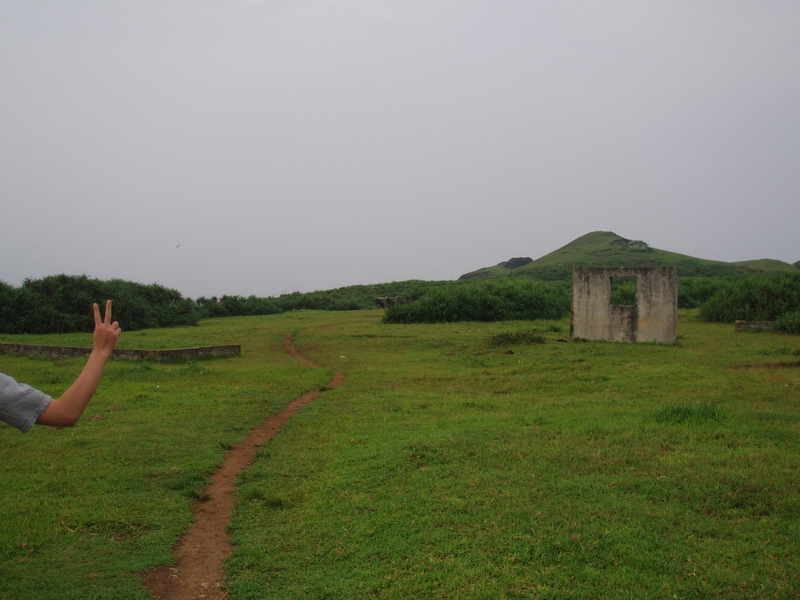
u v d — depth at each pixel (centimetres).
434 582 455
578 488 595
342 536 547
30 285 2616
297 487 688
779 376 1162
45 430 931
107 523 595
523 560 473
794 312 2245
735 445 697
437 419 952
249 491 665
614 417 876
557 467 660
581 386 1176
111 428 947
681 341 1827
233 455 836
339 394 1229
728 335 1998
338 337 2327
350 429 929
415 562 488
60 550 539
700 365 1361
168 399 1162
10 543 545
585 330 1883
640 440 728
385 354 1881
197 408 1091
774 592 404
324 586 466
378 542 526
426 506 588
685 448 689
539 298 2970
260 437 929
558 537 498
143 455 811
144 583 489
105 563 517
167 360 1644
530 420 890
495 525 532
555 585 434
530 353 1692
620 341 1839
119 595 468
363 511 598
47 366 1509
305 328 2747
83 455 809
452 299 2866
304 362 1798
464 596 434
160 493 680
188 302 3167
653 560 452
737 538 478
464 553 493
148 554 536
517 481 630
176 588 484
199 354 1730
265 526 589
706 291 3531
